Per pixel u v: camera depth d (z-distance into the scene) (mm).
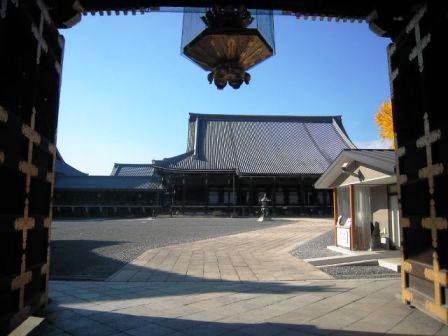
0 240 3719
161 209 49375
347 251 13781
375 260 11719
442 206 4637
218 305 6145
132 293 7211
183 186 49156
